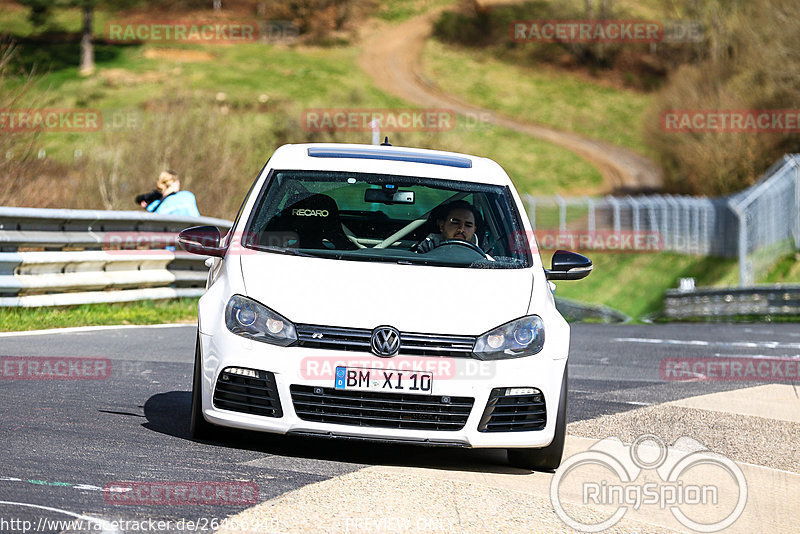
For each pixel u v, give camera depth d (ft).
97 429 73.67
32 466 61.62
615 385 117.29
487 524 55.72
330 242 76.13
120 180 280.31
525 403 68.80
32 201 192.54
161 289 170.50
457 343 67.72
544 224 589.73
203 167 294.66
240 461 67.00
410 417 67.31
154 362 110.52
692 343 177.68
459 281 72.23
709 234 474.49
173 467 63.93
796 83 575.79
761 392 112.57
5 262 135.03
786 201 421.18
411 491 61.87
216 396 69.26
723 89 627.46
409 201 80.33
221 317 69.82
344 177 81.66
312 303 68.33
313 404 67.00
